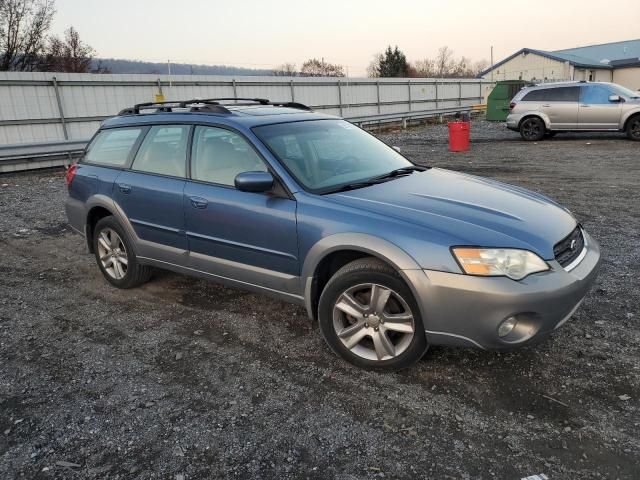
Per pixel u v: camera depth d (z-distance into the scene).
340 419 2.90
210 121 4.13
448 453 2.61
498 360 3.42
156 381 3.35
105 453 2.68
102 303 4.65
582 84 15.88
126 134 4.81
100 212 5.05
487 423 2.82
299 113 4.53
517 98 16.97
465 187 3.83
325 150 4.12
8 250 6.34
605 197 8.15
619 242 5.79
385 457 2.60
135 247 4.61
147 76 16.86
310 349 3.69
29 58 37.19
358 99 25.38
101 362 3.61
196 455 2.65
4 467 2.59
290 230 3.50
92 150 5.16
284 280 3.63
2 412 3.05
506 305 2.87
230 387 3.25
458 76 92.88
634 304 4.16
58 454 2.68
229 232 3.85
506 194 3.74
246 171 3.83
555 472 2.46
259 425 2.87
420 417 2.89
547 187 9.15
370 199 3.43
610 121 15.52
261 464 2.58
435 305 2.99
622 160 11.89
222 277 4.04
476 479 2.44
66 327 4.19
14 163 12.60
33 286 5.12
